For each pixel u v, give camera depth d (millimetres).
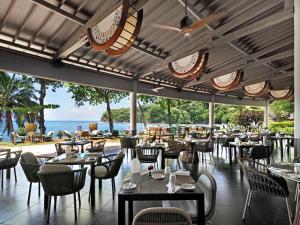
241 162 3691
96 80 8148
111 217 3232
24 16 4992
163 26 4625
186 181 2555
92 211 3432
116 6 3609
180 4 5453
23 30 5359
